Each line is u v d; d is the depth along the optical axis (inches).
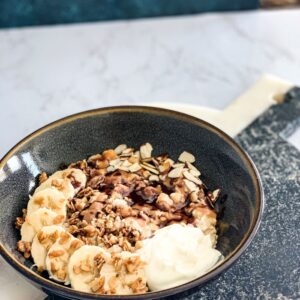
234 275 12.9
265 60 21.7
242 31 23.1
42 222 12.9
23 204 13.7
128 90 20.6
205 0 23.6
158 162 14.7
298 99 17.6
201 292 12.7
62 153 14.6
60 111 19.8
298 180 15.1
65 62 21.7
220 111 17.1
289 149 15.9
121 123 14.9
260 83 18.1
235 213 13.4
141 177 14.4
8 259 11.4
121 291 11.6
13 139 18.8
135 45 22.5
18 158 13.8
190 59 21.8
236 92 20.4
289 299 12.5
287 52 22.0
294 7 24.5
